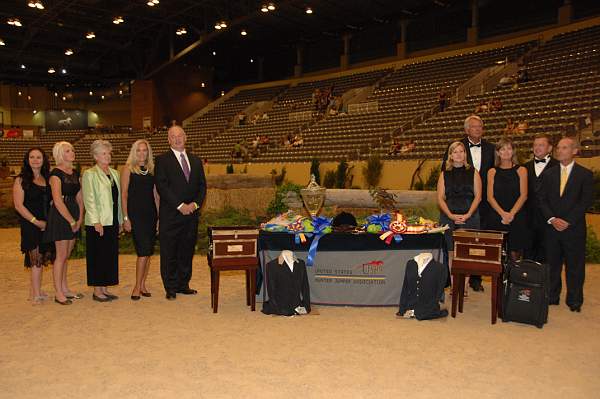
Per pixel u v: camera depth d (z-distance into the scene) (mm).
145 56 36438
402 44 31625
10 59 35219
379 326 5195
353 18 31359
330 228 5848
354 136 23047
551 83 19812
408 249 5855
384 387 3754
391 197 6711
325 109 28344
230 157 26375
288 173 21906
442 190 6188
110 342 4727
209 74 39375
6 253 10016
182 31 30109
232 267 5672
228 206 12609
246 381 3859
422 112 23031
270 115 31703
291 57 39562
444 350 4508
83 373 4023
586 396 3619
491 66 24594
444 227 5930
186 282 6613
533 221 6160
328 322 5336
